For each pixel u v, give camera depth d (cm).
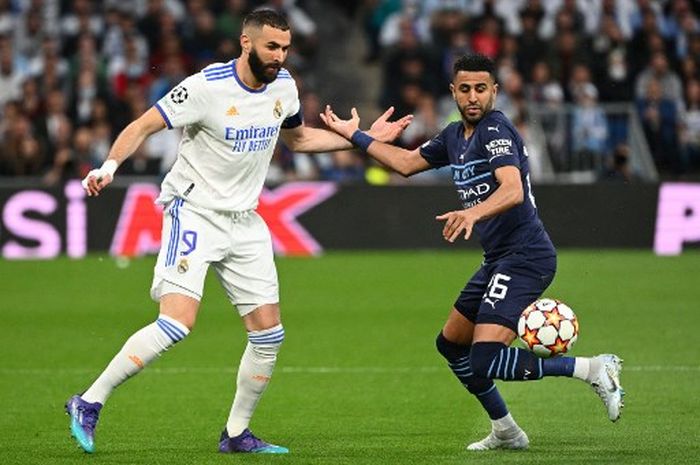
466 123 2677
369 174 7481
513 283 2622
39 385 3725
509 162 2559
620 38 8112
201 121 2645
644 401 3362
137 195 6900
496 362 2575
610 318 4928
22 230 6875
